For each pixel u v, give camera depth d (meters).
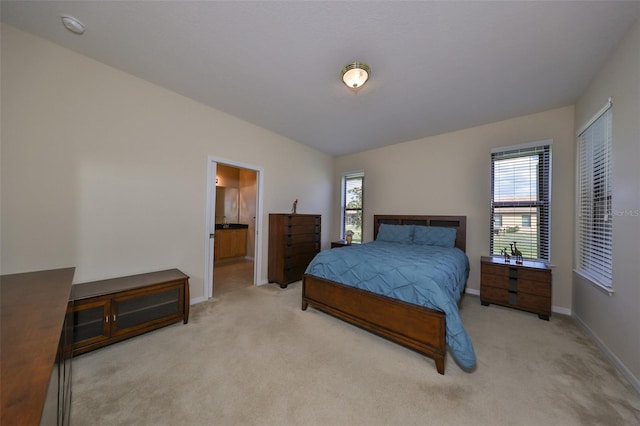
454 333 1.66
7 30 1.75
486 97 2.62
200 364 1.74
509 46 1.81
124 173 2.34
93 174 2.16
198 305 2.87
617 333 1.76
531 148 3.03
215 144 3.08
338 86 2.46
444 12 1.51
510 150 3.18
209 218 3.05
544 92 2.49
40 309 1.12
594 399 1.44
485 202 3.40
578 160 2.61
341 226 5.22
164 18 1.63
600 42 1.75
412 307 1.86
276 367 1.72
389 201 4.42
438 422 1.28
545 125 2.94
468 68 2.09
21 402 0.55
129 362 1.75
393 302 1.97
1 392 0.58
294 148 4.30
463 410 1.36
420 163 4.04
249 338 2.12
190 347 1.96
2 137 1.75
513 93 2.52
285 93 2.63
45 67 1.91
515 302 2.76
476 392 1.50
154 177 2.55
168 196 2.66
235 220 6.15
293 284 3.80
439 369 1.69
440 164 3.82
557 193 2.85
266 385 1.54
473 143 3.51
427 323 1.78
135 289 2.02
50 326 0.94
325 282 2.52
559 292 2.81
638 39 1.55
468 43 1.78
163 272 2.52
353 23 1.62
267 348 1.97
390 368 1.74
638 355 1.52
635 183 1.59
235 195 6.14
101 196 2.21
